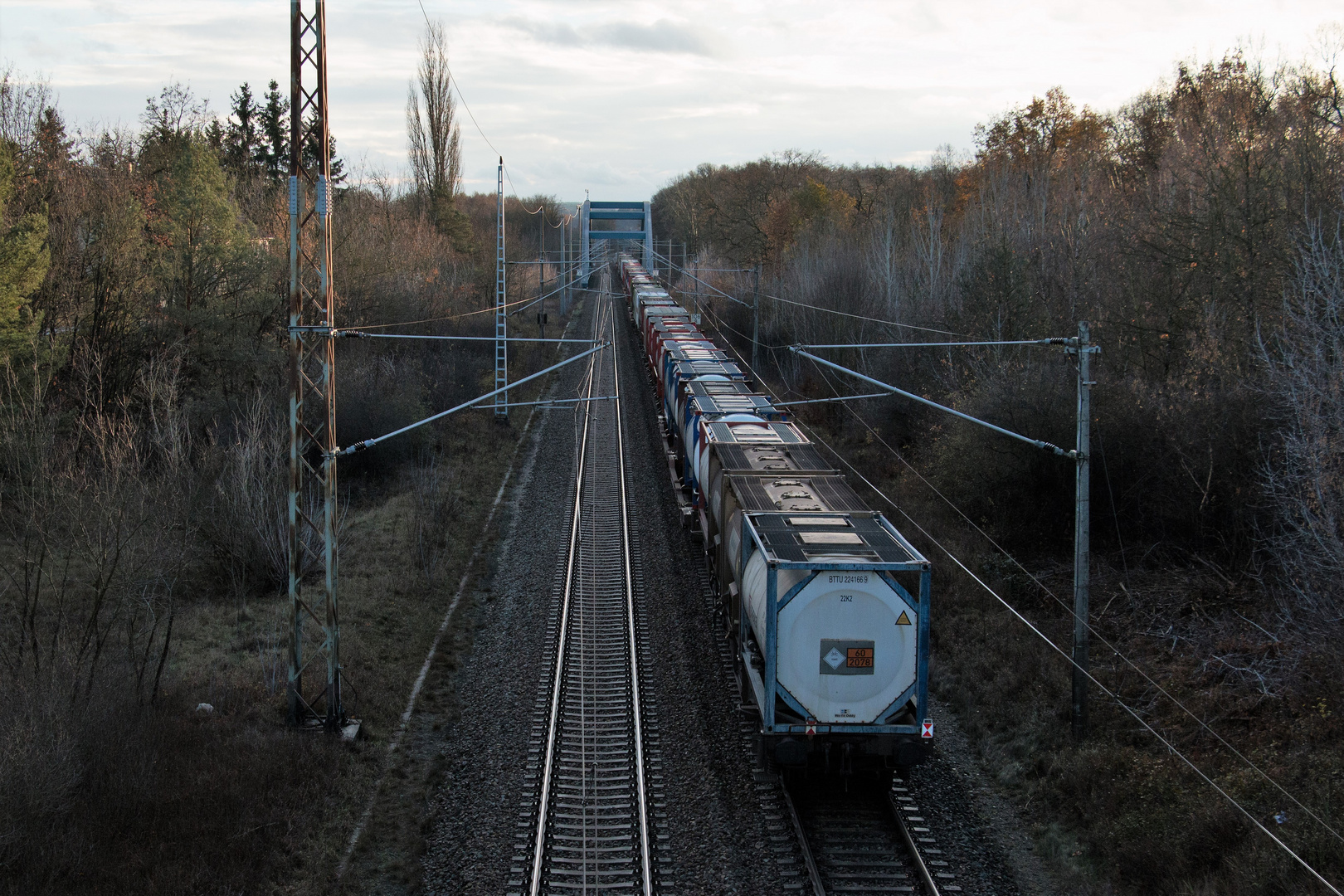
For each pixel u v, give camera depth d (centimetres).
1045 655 1738
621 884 1134
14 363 2311
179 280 3114
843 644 1229
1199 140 2755
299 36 1441
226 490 2336
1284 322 1781
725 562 1798
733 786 1355
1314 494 1456
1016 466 2225
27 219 2386
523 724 1549
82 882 1084
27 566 1767
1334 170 2144
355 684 1675
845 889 1109
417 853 1217
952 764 1466
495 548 2503
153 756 1323
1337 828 1061
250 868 1138
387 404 3244
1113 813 1262
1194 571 1886
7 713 1268
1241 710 1409
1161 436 1981
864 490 2928
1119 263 2719
